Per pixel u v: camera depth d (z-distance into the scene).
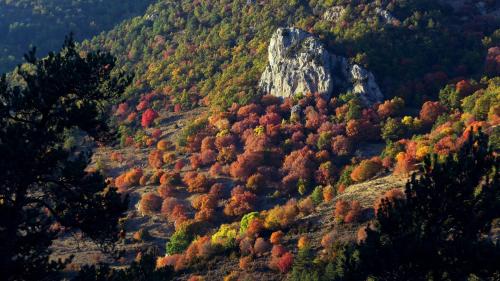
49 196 23.02
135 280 23.44
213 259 87.44
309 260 74.44
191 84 188.12
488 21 180.88
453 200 22.41
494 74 152.50
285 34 167.62
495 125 107.44
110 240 24.05
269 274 78.81
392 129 134.38
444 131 114.69
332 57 159.88
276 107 156.75
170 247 101.44
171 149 153.25
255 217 101.00
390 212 22.59
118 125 171.62
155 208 122.06
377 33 168.75
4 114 22.39
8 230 21.28
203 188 127.31
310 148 137.88
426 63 163.00
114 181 137.75
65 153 22.48
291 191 123.19
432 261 21.28
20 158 20.47
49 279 22.28
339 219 87.88
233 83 173.25
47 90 22.16
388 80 156.62
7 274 20.56
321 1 191.38
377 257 21.52
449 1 189.38
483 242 21.45
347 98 149.75
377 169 110.00
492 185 22.45
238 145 147.38
